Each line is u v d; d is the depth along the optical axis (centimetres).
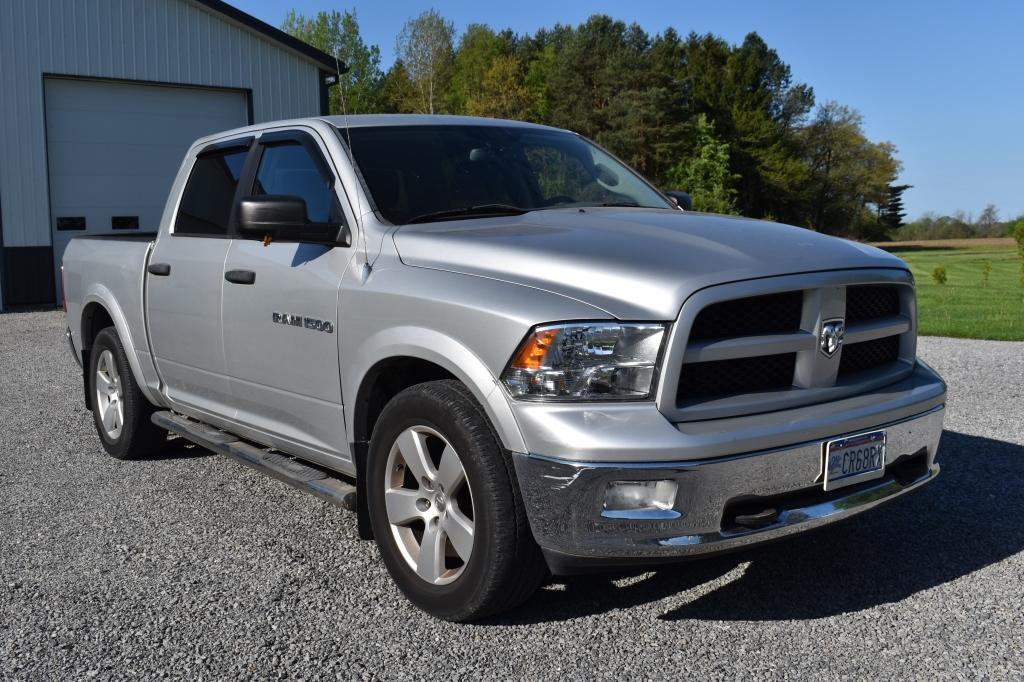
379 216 366
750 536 288
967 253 5828
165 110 1619
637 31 6612
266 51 1692
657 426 276
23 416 687
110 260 547
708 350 287
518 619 326
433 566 323
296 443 402
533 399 284
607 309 284
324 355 368
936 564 373
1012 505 445
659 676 285
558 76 6681
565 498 277
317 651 304
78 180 1545
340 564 381
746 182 7425
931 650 300
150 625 325
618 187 450
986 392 722
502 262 314
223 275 430
